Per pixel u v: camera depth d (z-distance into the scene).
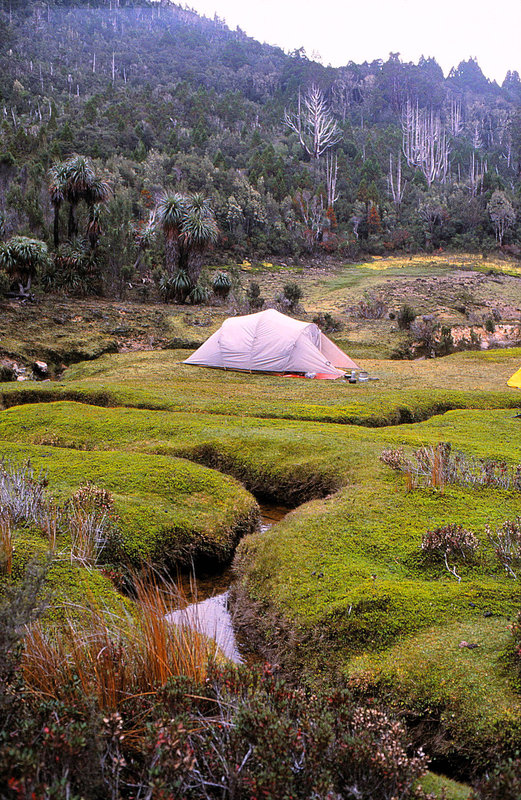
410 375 22.03
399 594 5.85
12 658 3.34
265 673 3.73
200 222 40.06
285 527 7.80
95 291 38.75
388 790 2.95
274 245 73.44
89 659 3.74
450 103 180.38
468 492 8.59
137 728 3.32
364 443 11.23
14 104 113.75
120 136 95.50
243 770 2.91
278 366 21.72
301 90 162.25
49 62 159.00
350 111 161.12
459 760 4.16
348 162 110.81
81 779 2.64
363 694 4.74
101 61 176.50
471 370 23.47
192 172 79.75
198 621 5.61
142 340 29.05
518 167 134.62
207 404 15.60
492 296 51.34
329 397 17.14
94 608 4.90
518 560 6.52
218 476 9.77
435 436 12.38
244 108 140.12
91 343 26.80
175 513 8.16
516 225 88.62
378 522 7.61
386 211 91.81
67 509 7.58
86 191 40.12
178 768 2.72
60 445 11.82
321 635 5.47
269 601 6.26
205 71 178.75
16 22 185.62
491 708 4.34
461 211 89.12
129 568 6.50
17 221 45.66
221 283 42.34
